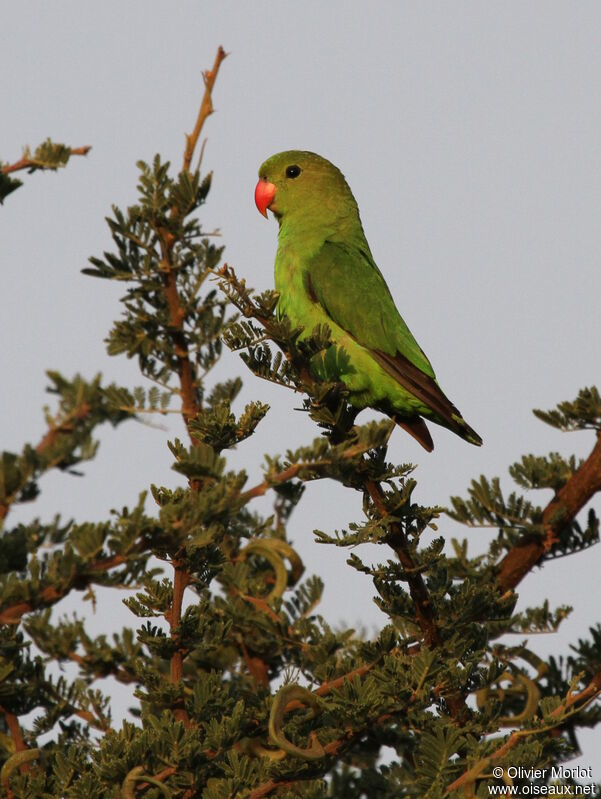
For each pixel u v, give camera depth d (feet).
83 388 17.63
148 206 26.08
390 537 24.49
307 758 19.72
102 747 19.84
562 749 22.29
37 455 16.05
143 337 26.63
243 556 27.58
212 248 26.94
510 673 26.58
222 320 27.07
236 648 28.32
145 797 19.33
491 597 24.93
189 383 27.02
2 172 22.75
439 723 21.47
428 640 25.02
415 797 22.38
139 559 17.44
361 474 24.25
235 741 19.70
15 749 22.41
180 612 22.00
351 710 20.84
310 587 28.37
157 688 22.57
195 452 18.28
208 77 25.94
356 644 26.23
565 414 27.40
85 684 24.68
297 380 24.35
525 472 27.25
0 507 16.53
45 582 17.17
